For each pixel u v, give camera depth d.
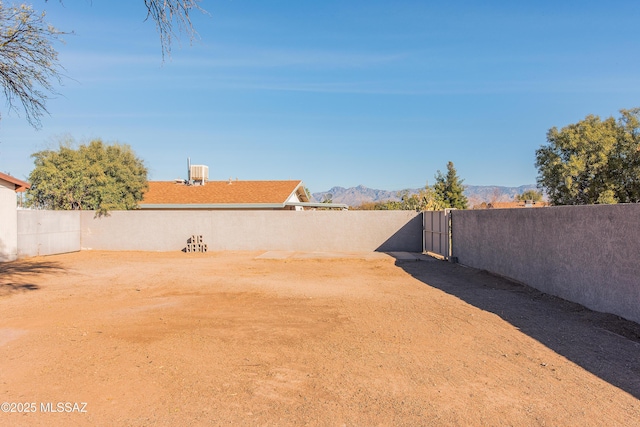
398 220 25.06
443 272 16.33
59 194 25.86
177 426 4.40
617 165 29.22
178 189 34.06
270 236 25.53
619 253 8.45
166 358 6.39
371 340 7.26
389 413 4.63
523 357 6.37
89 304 10.42
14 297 11.38
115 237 26.33
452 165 49.72
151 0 8.18
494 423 4.39
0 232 20.27
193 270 17.03
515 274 13.47
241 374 5.77
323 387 5.33
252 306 10.05
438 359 6.32
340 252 24.41
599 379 5.50
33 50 10.12
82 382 5.52
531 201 46.09
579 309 9.45
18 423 4.48
